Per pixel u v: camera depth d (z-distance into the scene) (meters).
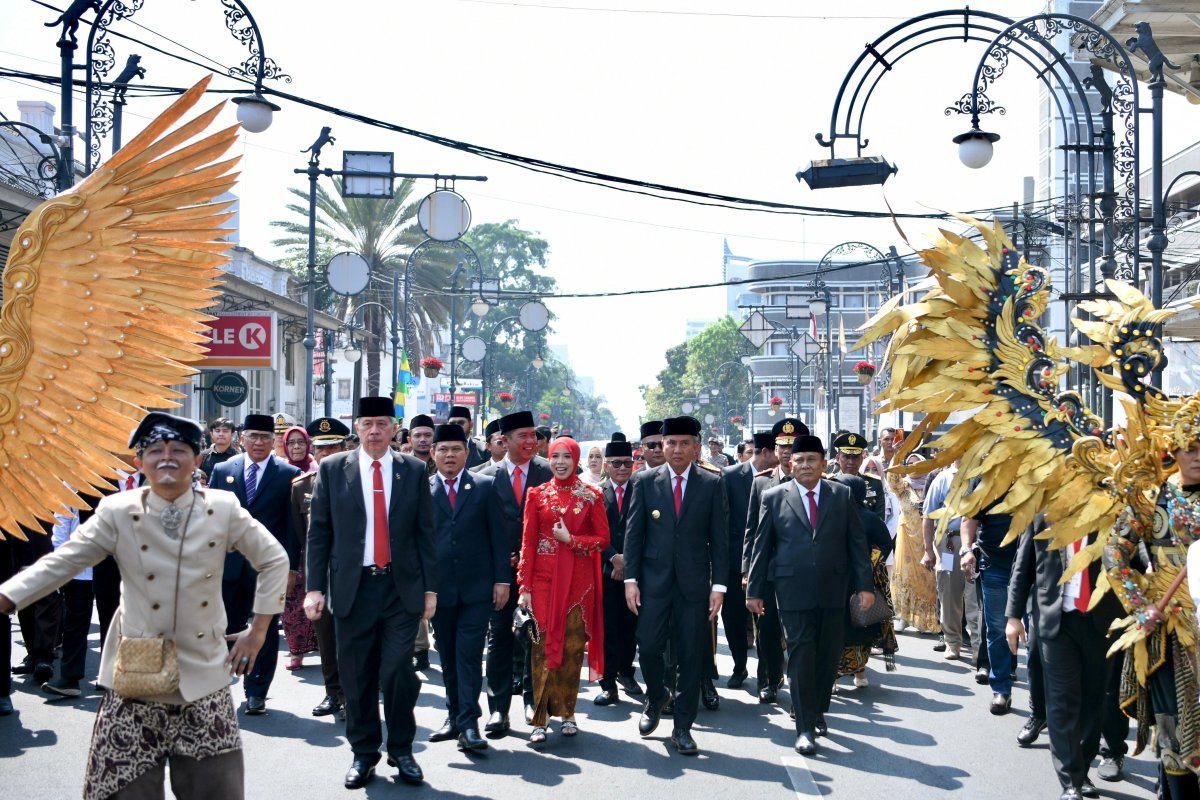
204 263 3.42
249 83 12.27
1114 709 7.03
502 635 8.09
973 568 9.05
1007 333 5.57
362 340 41.16
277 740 7.70
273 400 35.03
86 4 11.88
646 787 6.73
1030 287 5.60
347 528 6.79
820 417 41.22
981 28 12.45
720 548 7.86
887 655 10.39
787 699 9.38
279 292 35.75
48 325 3.33
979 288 5.55
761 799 6.48
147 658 4.20
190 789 4.36
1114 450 5.47
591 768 7.16
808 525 7.85
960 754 7.51
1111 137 13.70
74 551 4.26
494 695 8.07
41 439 3.36
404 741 6.86
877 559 9.76
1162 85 11.28
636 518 7.96
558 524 7.87
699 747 7.72
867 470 12.38
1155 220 11.27
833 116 12.61
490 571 7.84
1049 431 5.50
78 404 3.36
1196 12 14.66
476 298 32.50
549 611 7.78
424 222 18.64
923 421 5.78
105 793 4.20
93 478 3.40
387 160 18.50
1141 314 5.53
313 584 6.85
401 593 6.78
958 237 5.64
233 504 4.55
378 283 41.19
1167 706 5.36
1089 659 6.45
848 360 57.09
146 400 3.41
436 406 47.06
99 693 8.73
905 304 5.73
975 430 5.59
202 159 3.40
